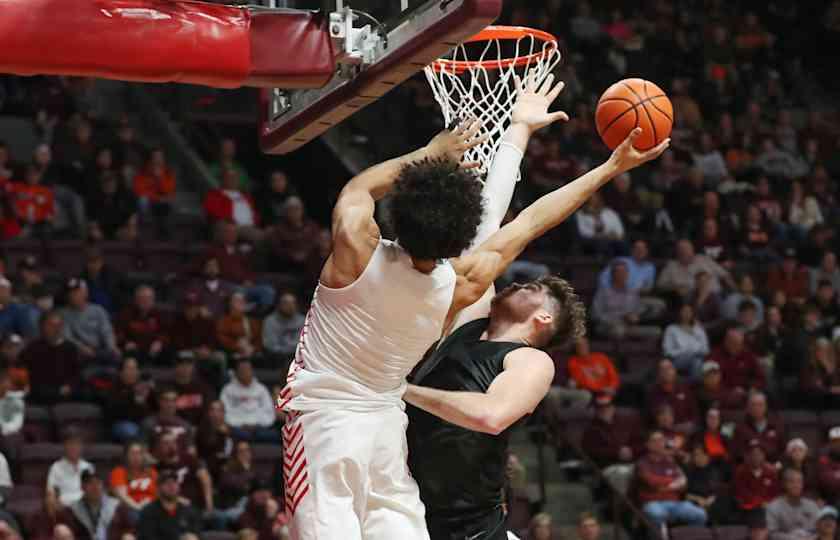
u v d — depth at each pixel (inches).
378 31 151.0
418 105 597.6
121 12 144.0
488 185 168.4
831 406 573.3
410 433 160.9
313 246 591.2
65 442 433.1
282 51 150.6
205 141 719.1
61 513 409.1
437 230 132.5
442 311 138.9
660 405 517.3
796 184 721.0
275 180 644.1
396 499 141.9
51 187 576.7
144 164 622.2
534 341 164.6
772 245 683.4
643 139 161.2
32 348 474.0
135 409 468.4
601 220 644.7
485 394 145.2
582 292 614.9
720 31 839.1
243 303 527.5
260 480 454.3
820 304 633.6
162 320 512.4
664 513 475.2
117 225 586.6
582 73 761.0
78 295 499.5
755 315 604.1
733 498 494.3
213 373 499.8
